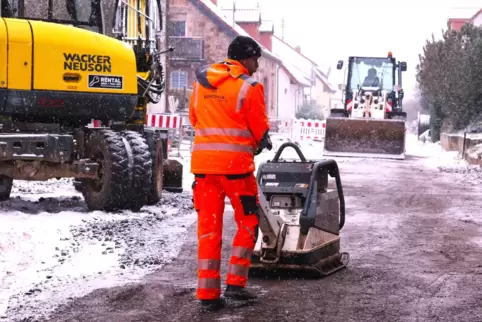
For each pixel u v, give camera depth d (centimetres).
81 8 1027
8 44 883
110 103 932
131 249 694
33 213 903
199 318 471
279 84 6106
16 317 470
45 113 912
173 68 4478
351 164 2005
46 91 898
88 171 915
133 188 928
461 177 1590
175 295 530
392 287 561
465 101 3011
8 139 868
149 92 1123
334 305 506
